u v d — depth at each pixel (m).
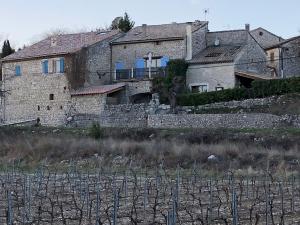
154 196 23.69
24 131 51.38
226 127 45.78
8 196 18.17
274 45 66.38
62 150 43.22
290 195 24.42
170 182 25.89
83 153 42.19
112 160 40.16
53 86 61.03
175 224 15.52
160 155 39.47
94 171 36.03
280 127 43.78
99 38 62.84
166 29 62.22
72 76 59.66
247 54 58.81
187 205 21.23
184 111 51.91
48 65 61.62
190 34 59.34
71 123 57.25
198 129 44.69
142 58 60.91
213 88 57.16
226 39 61.47
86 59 60.53
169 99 53.78
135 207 19.52
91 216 18.47
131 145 41.44
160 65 59.91
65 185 28.89
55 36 66.69
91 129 47.44
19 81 63.88
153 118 49.62
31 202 21.73
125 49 61.94
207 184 27.11
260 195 24.42
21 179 28.48
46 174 35.41
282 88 49.62
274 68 65.56
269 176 29.61
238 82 56.91
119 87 58.28
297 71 65.88
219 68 57.06
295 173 31.72
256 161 36.56
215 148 38.75
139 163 38.91
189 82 58.28
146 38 60.84
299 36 66.31
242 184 25.72
